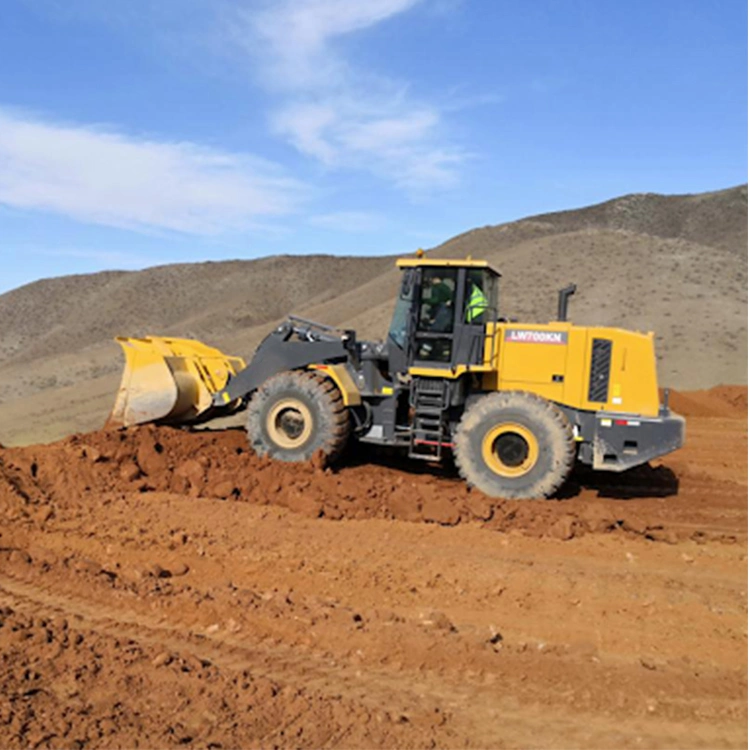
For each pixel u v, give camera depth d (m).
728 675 5.63
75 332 99.25
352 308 69.06
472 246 89.19
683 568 7.84
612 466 10.38
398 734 4.80
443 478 11.52
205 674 5.39
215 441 12.52
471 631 6.21
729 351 35.19
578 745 4.79
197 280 113.31
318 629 6.18
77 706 4.98
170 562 7.80
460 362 10.98
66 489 10.27
